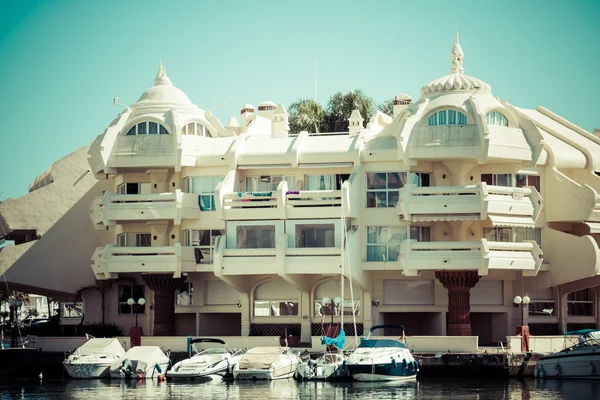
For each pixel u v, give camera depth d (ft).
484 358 208.85
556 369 203.62
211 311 246.27
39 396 185.98
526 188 232.32
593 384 195.52
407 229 231.50
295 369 211.61
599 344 198.08
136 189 251.19
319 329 238.27
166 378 210.59
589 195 232.94
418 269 223.30
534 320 241.35
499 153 227.40
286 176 241.96
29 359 222.07
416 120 230.07
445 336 215.51
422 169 233.14
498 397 179.22
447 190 225.76
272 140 243.19
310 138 242.78
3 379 216.13
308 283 238.27
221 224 241.35
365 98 359.05
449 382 202.08
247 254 227.81
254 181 242.99
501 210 227.40
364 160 234.17
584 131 259.19
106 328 247.29
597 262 228.84
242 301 242.17
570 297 248.11
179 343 224.12
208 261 240.94
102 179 255.91
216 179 242.78
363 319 235.40
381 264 230.27
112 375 212.43
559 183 238.68
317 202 228.43
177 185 245.65
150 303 255.50
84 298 260.83
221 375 207.92
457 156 227.20
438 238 234.79
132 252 238.07
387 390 190.39
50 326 263.29
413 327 247.50
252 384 200.44
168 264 235.81
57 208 273.33
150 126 242.37
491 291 239.50
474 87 234.99
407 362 200.75
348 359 199.62
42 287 258.78
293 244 229.04
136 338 226.79
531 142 233.55
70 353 223.51
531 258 228.84
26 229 271.90
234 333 258.37
